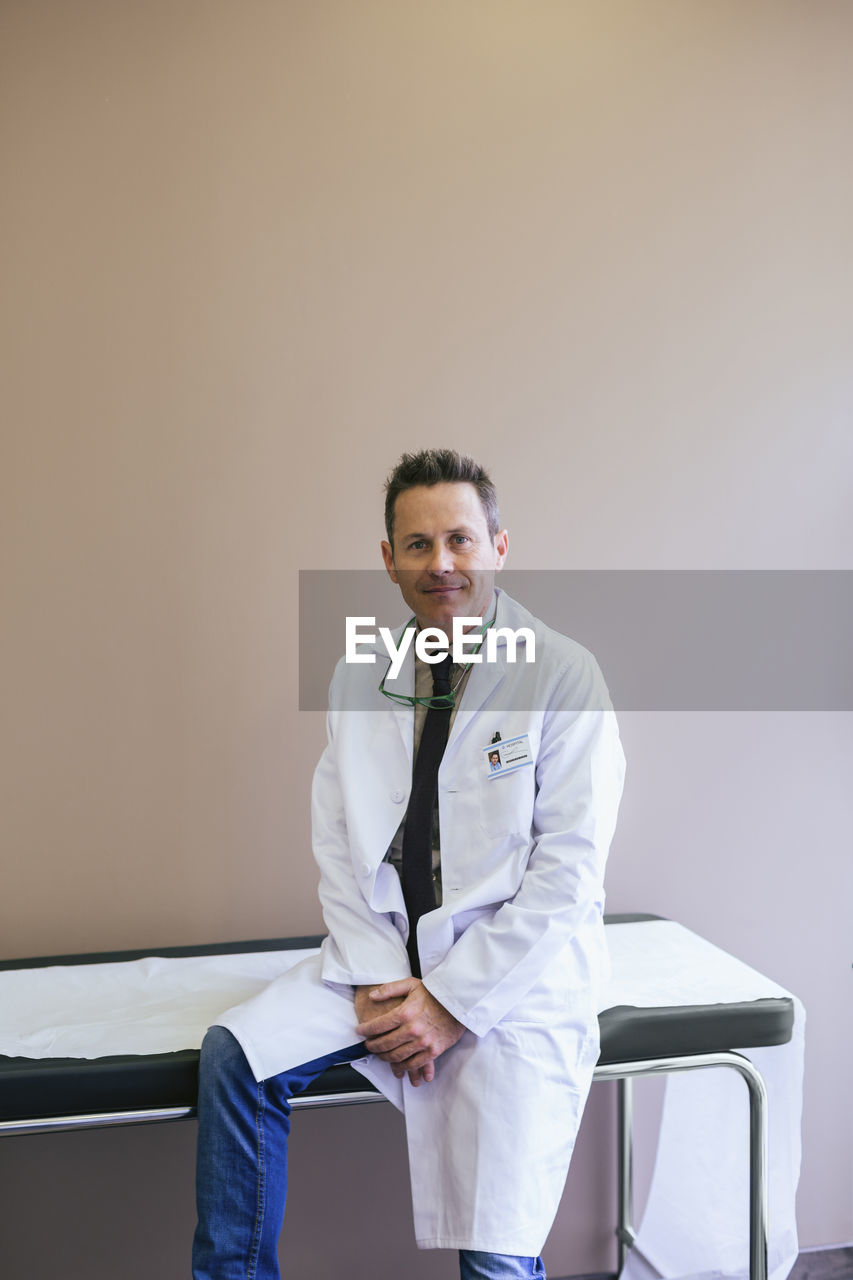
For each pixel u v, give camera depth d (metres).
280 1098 1.54
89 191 2.12
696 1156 2.09
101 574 2.13
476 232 2.25
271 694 2.19
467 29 2.24
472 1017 1.52
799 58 2.37
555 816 1.64
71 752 2.13
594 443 2.29
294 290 2.19
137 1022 1.68
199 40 2.15
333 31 2.20
